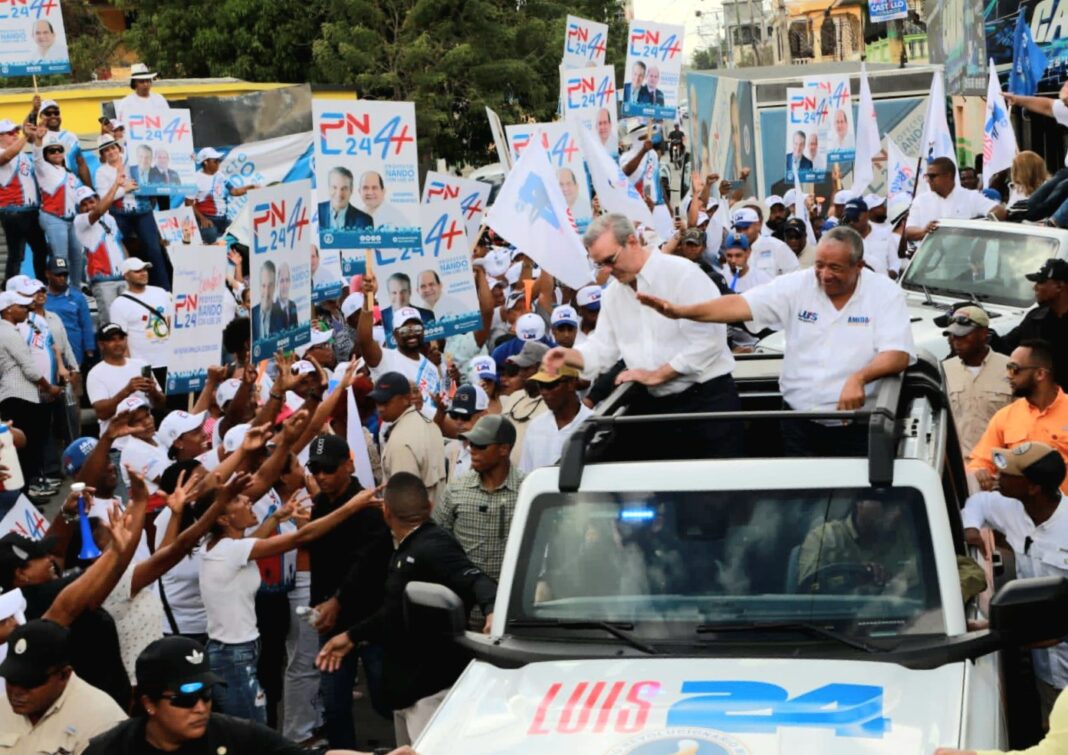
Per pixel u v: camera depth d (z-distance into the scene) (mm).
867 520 5973
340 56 34219
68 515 8367
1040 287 11125
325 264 13742
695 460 6324
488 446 8273
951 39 32031
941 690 5395
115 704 6289
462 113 35125
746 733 5176
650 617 5980
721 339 7684
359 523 8438
